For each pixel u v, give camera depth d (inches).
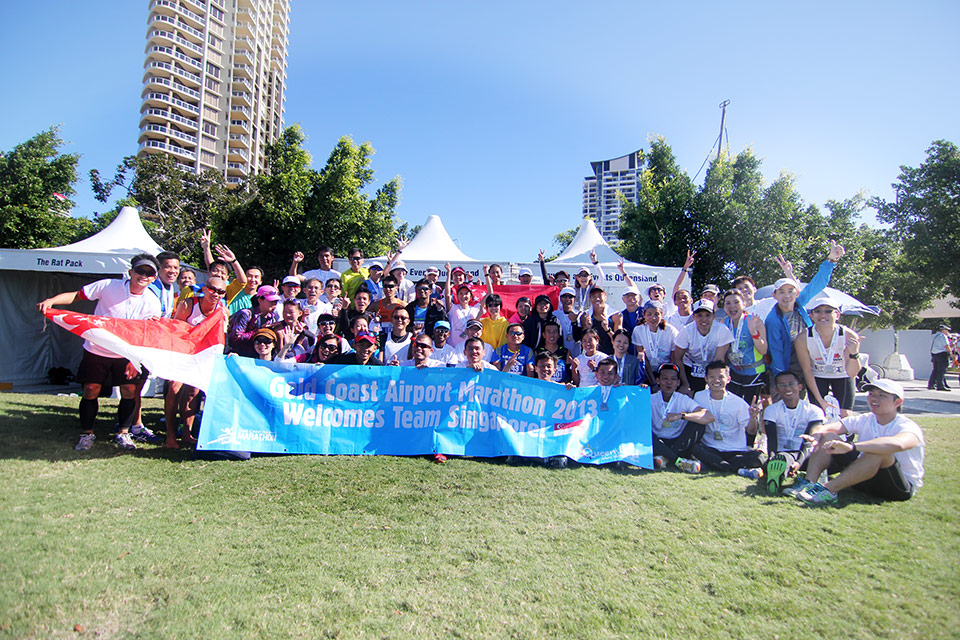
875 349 784.3
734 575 116.6
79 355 479.2
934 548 132.1
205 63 3021.7
